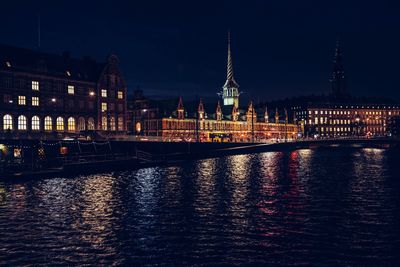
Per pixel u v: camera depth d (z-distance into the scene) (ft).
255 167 281.13
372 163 320.50
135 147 305.12
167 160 314.76
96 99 367.25
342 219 118.42
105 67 375.66
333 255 87.71
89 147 277.23
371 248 91.91
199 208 134.31
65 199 148.15
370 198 152.97
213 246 93.66
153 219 118.73
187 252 89.71
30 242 96.43
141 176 223.10
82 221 115.96
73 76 350.02
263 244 94.94
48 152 255.29
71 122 344.69
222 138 571.28
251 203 143.13
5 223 113.09
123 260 85.05
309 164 309.22
